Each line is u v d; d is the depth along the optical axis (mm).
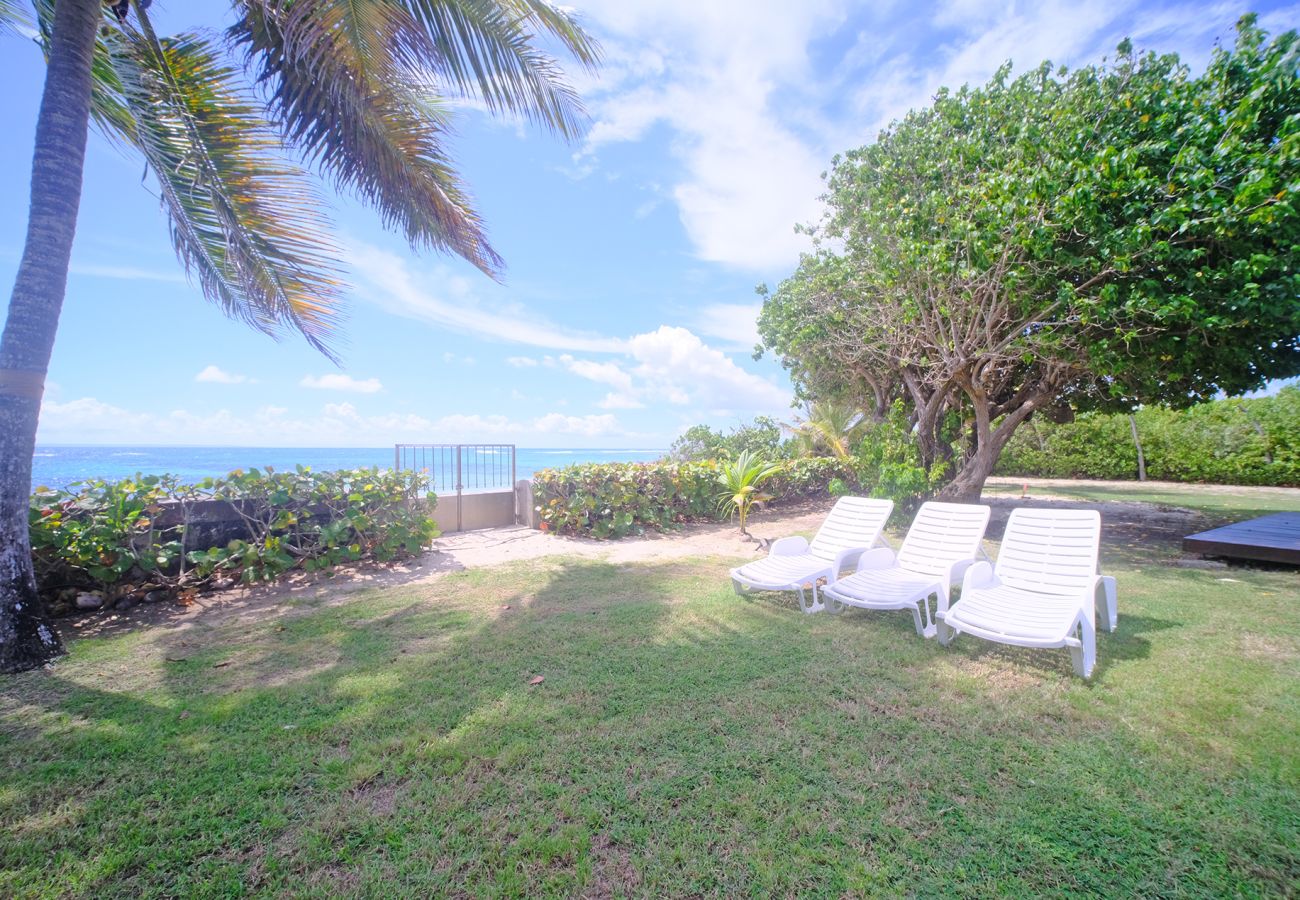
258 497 5938
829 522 5789
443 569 6465
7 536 3682
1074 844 1972
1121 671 3391
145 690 3299
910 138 8469
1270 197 4980
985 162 7031
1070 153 5938
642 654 3770
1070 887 1785
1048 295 6824
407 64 4844
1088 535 4117
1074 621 3270
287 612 4852
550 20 5148
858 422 14219
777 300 12742
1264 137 5656
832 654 3746
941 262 6828
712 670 3486
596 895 1760
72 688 3334
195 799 2260
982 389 8383
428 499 7289
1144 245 5648
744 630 4258
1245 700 2996
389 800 2242
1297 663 3473
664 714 2916
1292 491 13266
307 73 4723
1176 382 7883
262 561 5777
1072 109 6406
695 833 2029
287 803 2225
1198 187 5305
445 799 2234
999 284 6867
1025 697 3070
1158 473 15875
